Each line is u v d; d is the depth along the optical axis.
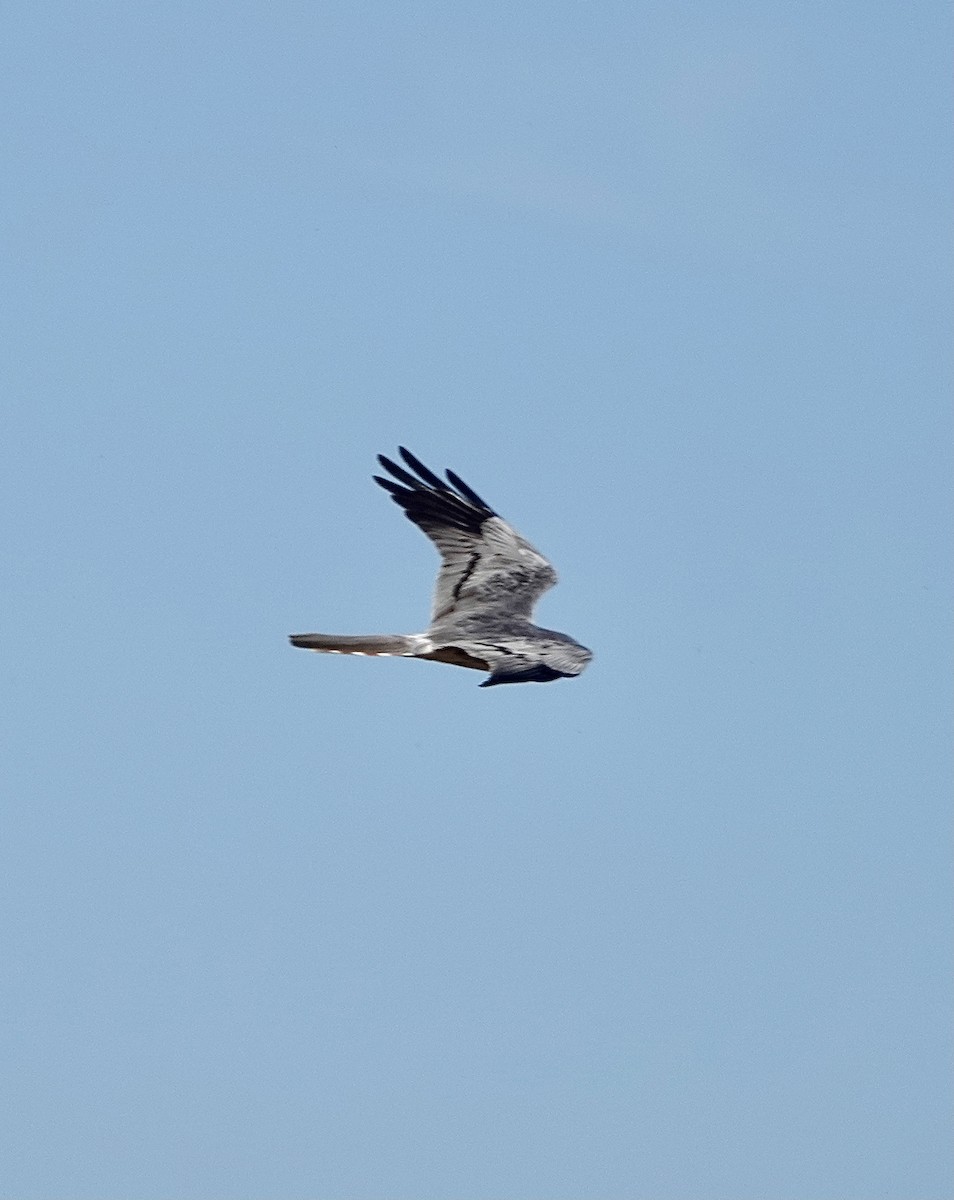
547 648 31.89
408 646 33.28
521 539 34.16
